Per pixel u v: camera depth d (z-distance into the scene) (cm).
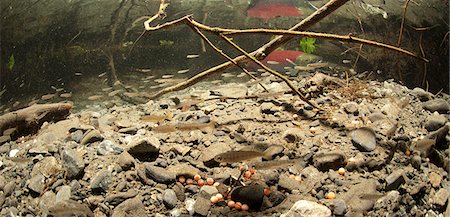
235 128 85
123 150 81
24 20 156
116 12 156
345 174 77
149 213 72
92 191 75
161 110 95
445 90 123
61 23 154
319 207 70
